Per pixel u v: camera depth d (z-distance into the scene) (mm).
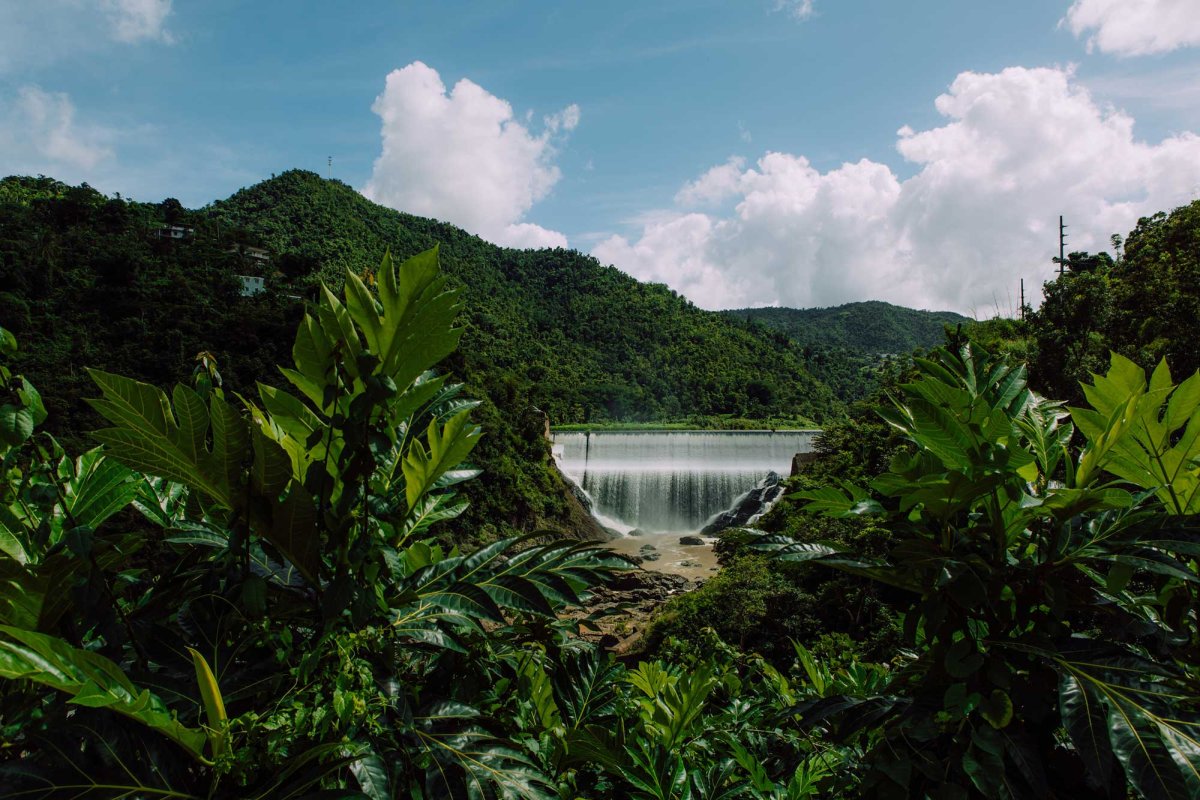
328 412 1677
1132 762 1128
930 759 1357
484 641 1816
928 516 1620
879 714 1505
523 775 1410
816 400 100500
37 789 1049
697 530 47344
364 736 1319
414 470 1698
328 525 1552
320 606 1545
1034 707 1365
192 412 1399
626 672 2545
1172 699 1205
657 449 54156
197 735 1128
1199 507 1557
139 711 1071
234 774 1164
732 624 17391
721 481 48062
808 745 2199
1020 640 1411
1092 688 1259
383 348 1673
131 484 1827
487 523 43062
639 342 117938
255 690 1336
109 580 1616
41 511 1684
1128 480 1638
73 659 1061
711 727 2301
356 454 1531
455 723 1562
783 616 17203
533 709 1905
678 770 1731
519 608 1499
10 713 1327
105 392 1342
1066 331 22578
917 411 1454
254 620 1486
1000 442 1428
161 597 1572
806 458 39188
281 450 1423
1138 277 28484
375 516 1584
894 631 8016
